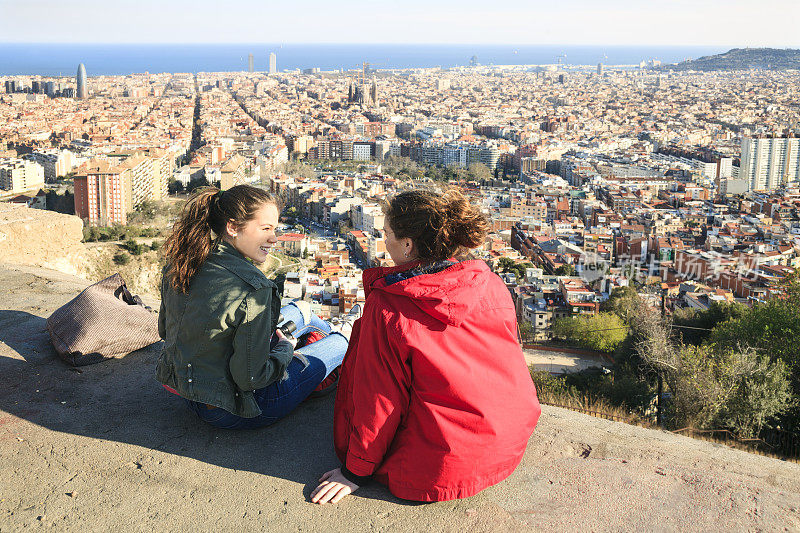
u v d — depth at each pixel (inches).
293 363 184.1
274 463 166.7
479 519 145.8
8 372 211.0
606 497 153.2
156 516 148.0
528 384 154.3
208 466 165.5
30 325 248.2
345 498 152.5
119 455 169.9
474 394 144.3
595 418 200.8
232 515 148.0
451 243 148.5
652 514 147.4
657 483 158.6
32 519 147.3
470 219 148.3
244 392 167.9
